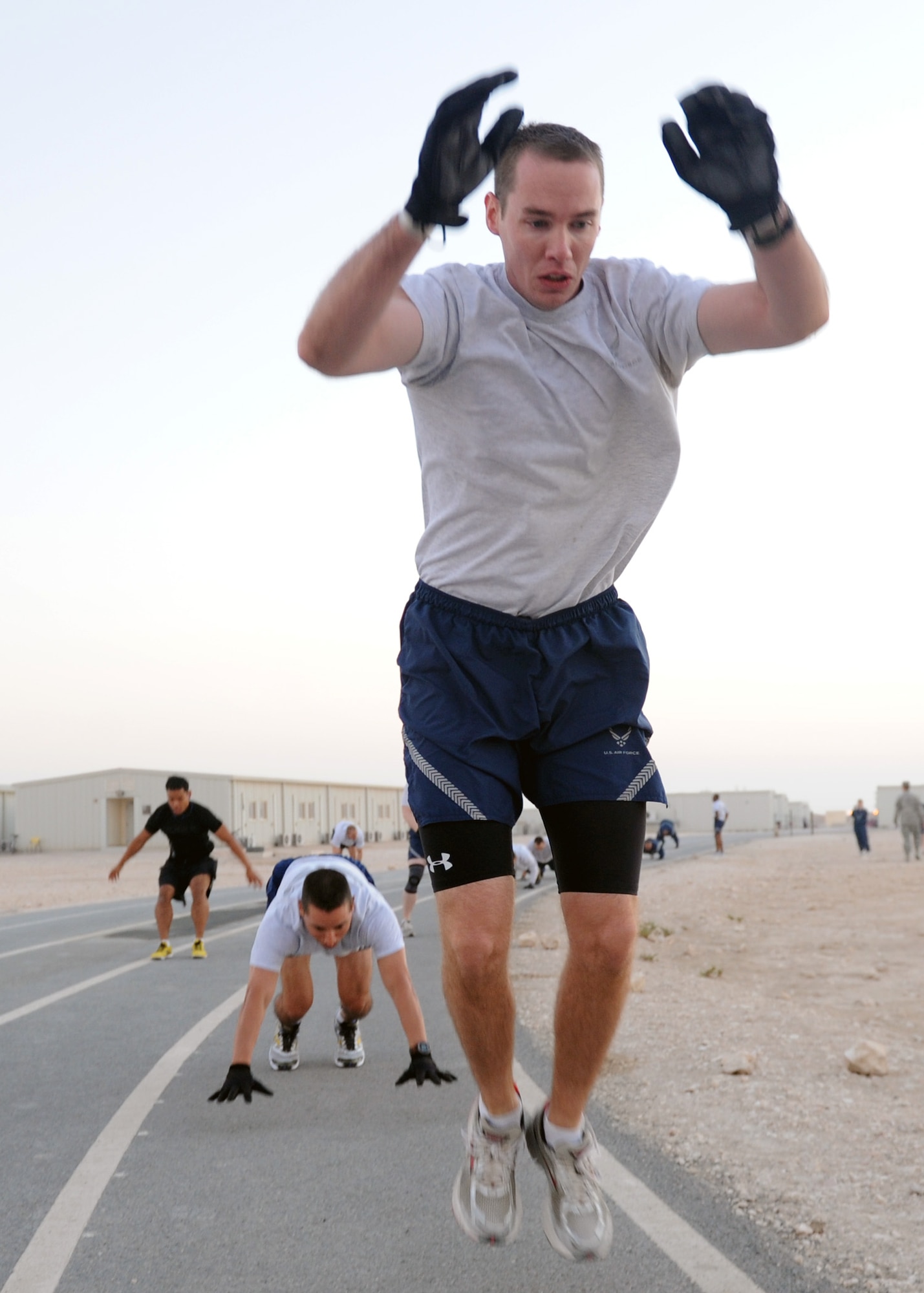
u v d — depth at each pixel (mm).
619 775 2750
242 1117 4859
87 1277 3129
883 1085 5430
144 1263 3232
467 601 2752
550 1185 2766
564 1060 2725
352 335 2062
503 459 2578
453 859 2666
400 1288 3043
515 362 2494
